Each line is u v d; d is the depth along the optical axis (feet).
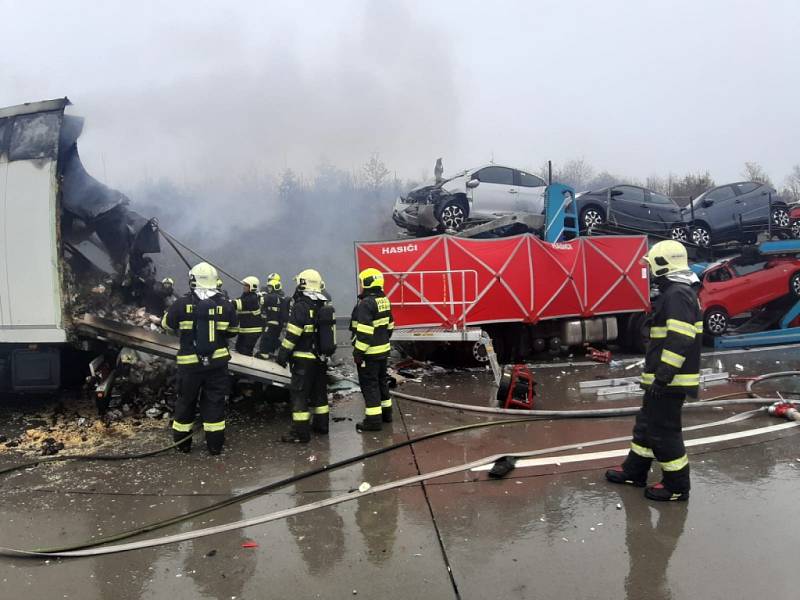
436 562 10.22
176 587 9.53
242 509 12.55
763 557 10.23
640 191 41.04
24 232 17.51
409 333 25.58
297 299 17.08
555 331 31.37
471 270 26.99
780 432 17.75
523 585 9.43
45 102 17.48
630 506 12.44
